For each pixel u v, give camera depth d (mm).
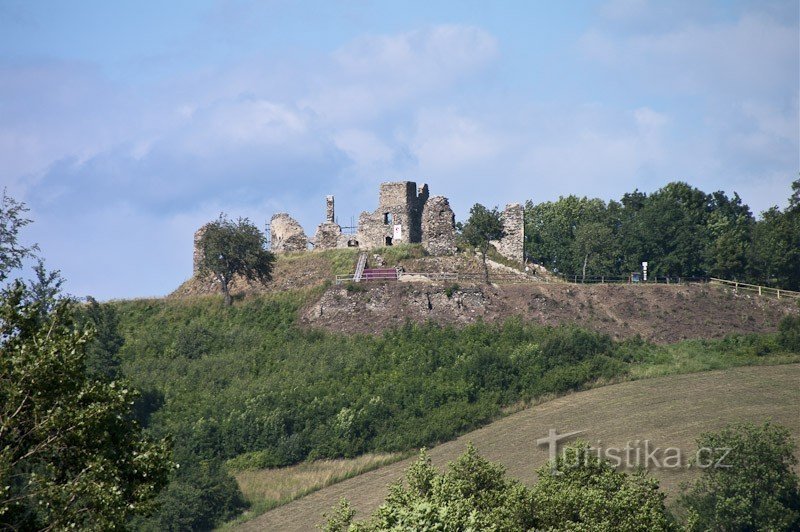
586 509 81062
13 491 57062
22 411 54125
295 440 119875
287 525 102875
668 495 99812
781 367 134250
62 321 58125
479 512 75438
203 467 113562
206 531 104375
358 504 105188
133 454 57312
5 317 56375
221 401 130375
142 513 55375
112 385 56281
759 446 99062
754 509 95375
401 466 114500
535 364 134125
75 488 52781
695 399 124250
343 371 135875
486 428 121812
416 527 68500
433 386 129375
